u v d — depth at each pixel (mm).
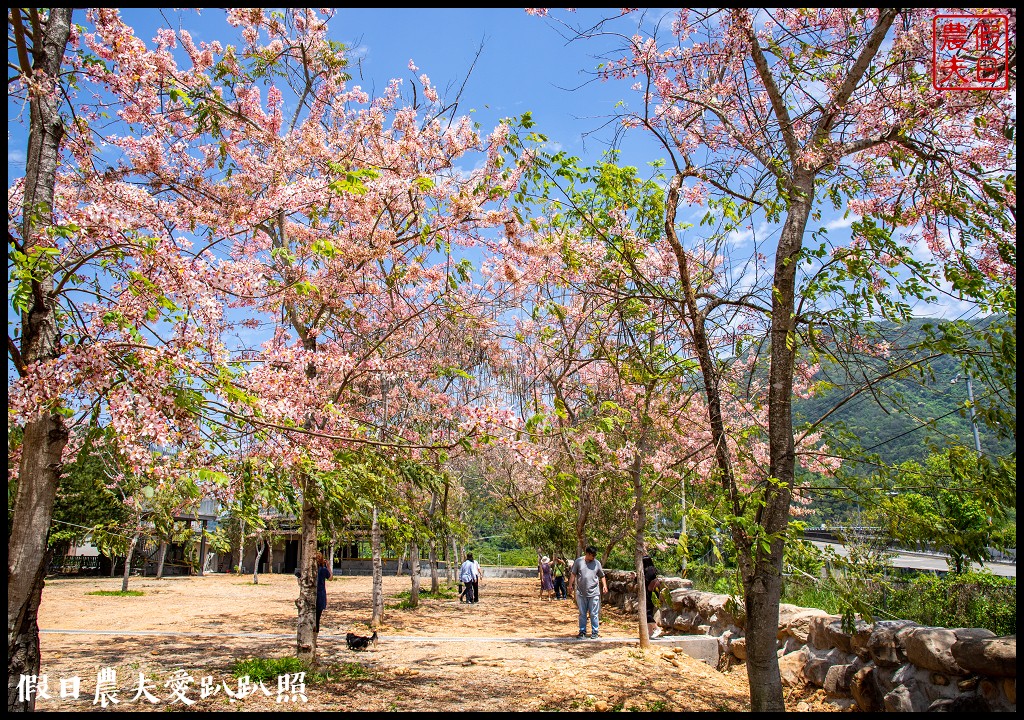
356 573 34375
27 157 4027
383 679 6742
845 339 4766
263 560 36188
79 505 17562
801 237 4836
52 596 18188
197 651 8508
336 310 6879
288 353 4367
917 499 4430
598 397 7438
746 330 5812
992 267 4578
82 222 3102
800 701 5992
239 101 6379
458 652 8367
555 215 5555
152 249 3107
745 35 5070
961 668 4398
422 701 5859
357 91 7734
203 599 17875
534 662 7609
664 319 5934
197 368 3143
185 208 5031
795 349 4625
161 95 4887
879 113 4637
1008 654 3938
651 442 7789
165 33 5512
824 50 4703
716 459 5055
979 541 3969
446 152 6891
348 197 5836
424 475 6039
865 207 5445
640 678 6758
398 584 25156
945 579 7953
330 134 7160
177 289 3240
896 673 5125
